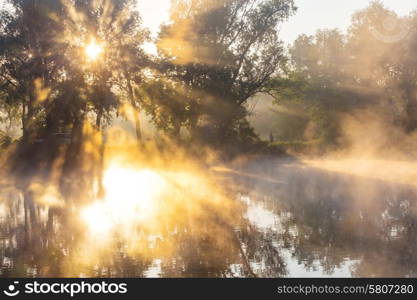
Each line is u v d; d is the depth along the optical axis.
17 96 54.41
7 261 13.03
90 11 55.75
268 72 61.41
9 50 52.75
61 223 18.17
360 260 12.35
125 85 59.69
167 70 58.78
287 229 16.12
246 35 60.12
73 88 53.38
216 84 57.84
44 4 53.34
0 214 20.48
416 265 11.87
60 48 53.75
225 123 59.59
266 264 12.22
